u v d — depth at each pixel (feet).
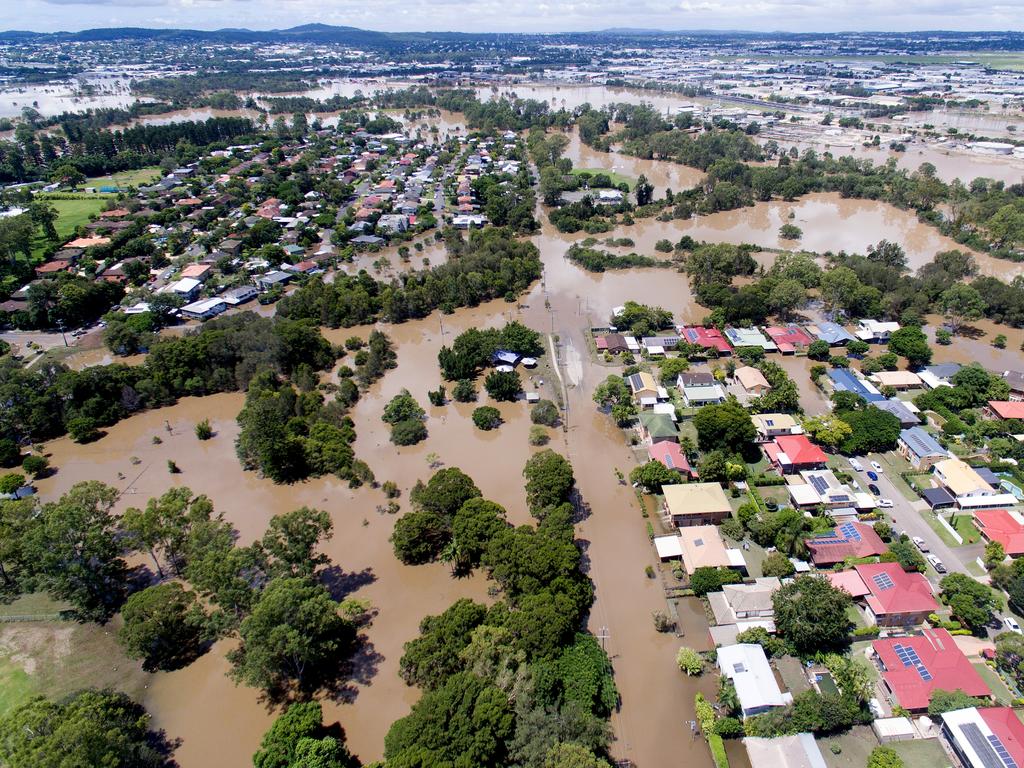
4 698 231.91
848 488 317.42
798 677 224.74
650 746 210.79
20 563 270.67
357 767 204.03
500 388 407.64
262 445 338.34
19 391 392.06
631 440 367.04
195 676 239.91
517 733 191.52
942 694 210.79
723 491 317.83
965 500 301.63
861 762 200.64
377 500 331.36
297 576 255.09
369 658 242.78
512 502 322.55
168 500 277.64
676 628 252.62
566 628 229.25
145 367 433.48
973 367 387.55
